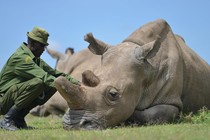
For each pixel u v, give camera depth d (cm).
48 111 2256
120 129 1077
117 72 1290
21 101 1339
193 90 1666
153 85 1420
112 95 1238
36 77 1325
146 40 1478
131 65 1321
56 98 2191
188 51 1716
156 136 826
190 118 1468
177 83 1488
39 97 1396
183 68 1602
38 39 1365
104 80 1262
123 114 1273
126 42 1429
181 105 1514
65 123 1185
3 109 1374
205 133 908
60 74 1436
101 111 1209
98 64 2069
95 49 1432
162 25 1562
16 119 1384
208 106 1800
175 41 1577
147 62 1378
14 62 1353
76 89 1170
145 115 1402
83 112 1184
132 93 1305
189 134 884
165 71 1459
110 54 1348
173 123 1411
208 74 1806
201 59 1834
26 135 1016
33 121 1870
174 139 787
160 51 1474
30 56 1355
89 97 1197
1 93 1378
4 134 1082
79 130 1137
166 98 1456
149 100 1415
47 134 1004
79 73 2195
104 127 1207
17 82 1362
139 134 881
